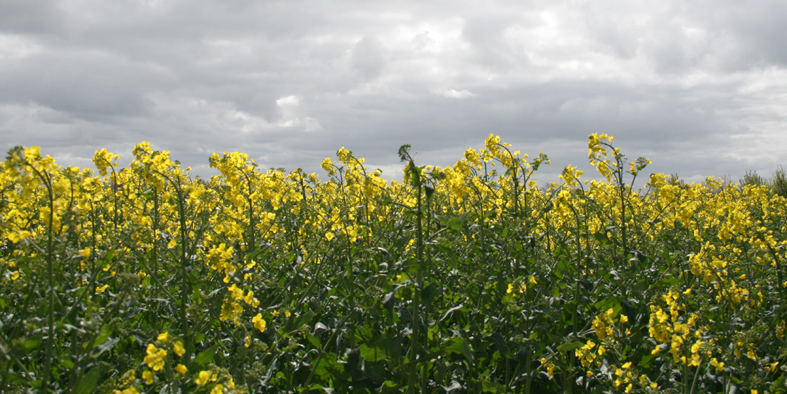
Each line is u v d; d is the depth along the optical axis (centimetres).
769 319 485
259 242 614
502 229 624
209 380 303
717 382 426
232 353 429
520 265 543
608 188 784
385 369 411
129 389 287
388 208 680
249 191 604
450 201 806
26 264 355
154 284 491
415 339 381
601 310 483
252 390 366
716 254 591
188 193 480
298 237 648
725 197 1166
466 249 541
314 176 890
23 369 302
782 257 581
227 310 374
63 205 379
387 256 519
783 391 378
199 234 498
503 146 623
